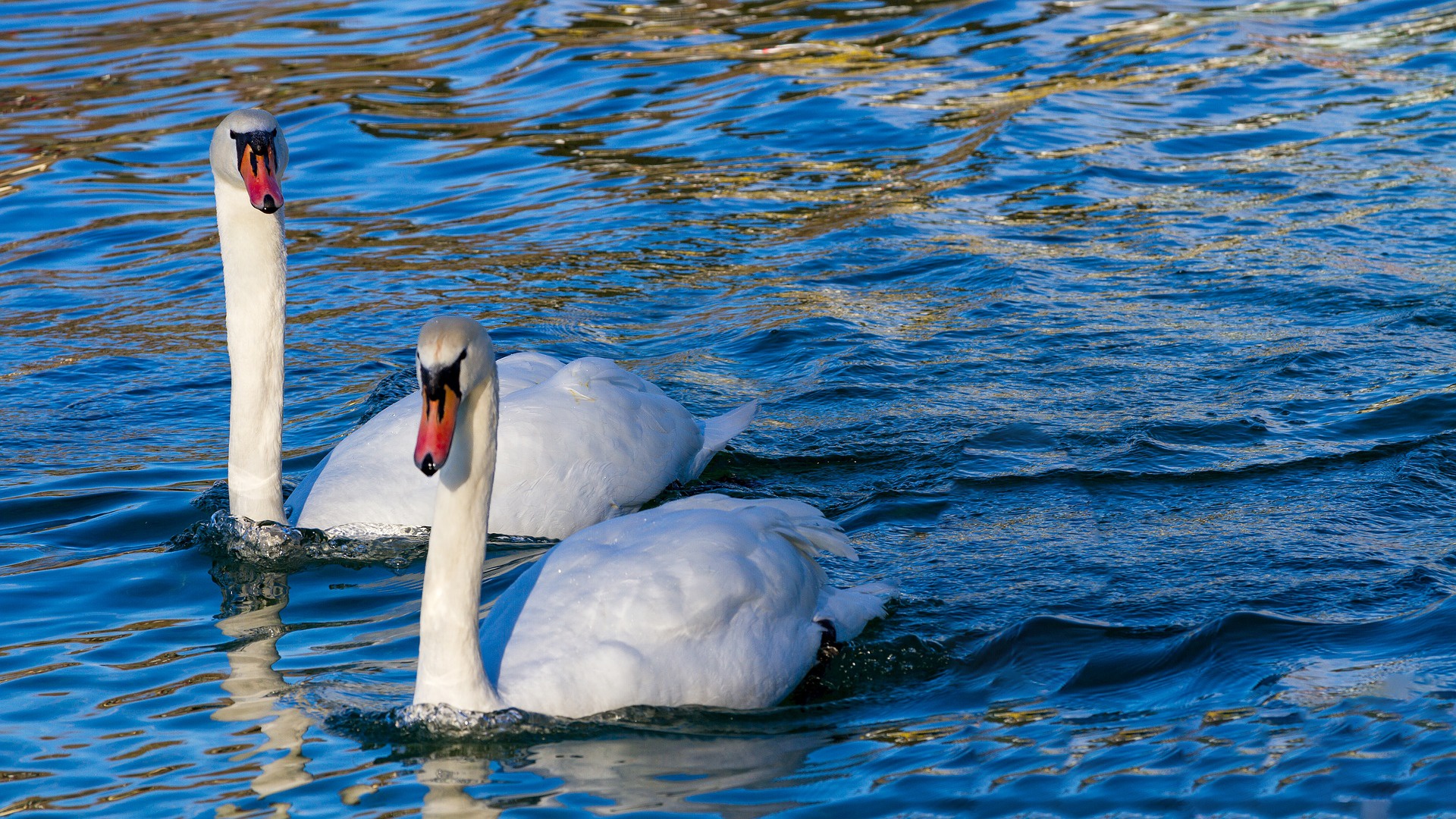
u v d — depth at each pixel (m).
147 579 11.48
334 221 21.17
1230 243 18.25
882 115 24.14
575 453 12.28
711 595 9.43
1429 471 12.36
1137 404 14.05
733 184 21.70
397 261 19.58
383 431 12.65
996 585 10.91
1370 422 13.35
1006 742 8.70
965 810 7.90
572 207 21.23
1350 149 21.28
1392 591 10.33
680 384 15.26
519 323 17.20
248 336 11.67
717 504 10.31
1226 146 21.91
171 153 23.89
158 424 14.87
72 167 23.38
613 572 9.54
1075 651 9.85
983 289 17.34
